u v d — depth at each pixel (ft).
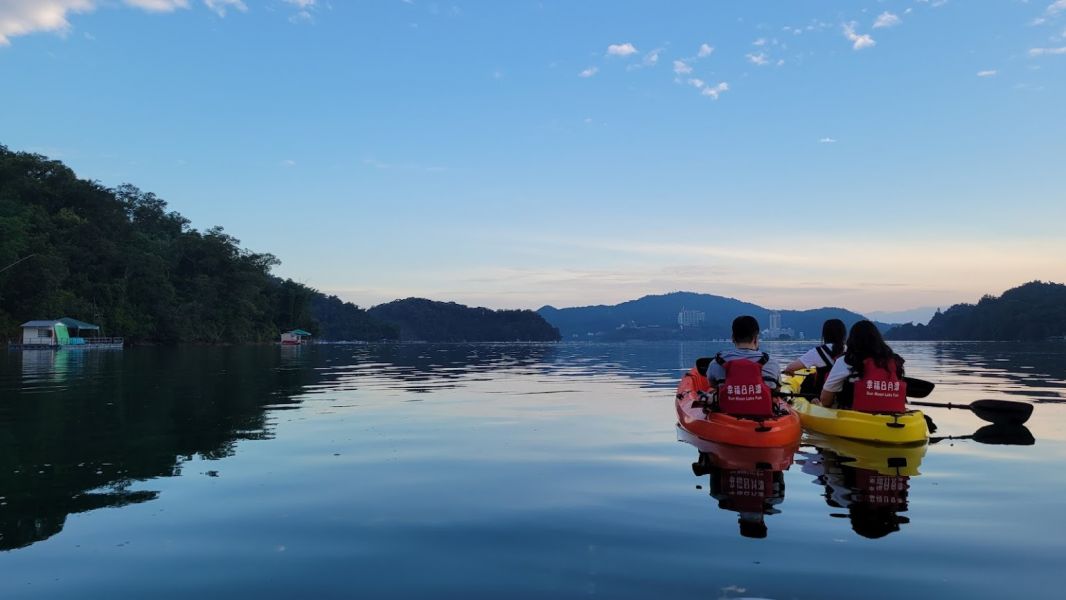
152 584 8.03
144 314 209.87
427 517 10.97
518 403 29.14
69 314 182.29
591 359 91.56
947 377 45.06
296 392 34.65
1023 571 8.34
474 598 7.60
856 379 19.26
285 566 8.68
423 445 17.95
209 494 12.48
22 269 161.27
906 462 15.40
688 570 8.44
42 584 8.01
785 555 8.97
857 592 7.69
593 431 20.54
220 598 7.59
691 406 21.61
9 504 11.67
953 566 8.52
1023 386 36.91
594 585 7.97
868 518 10.75
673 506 11.59
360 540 9.76
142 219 276.21
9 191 182.80
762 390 18.37
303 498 12.22
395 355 112.57
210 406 27.55
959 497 12.12
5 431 20.33
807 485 13.12
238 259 275.39
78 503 11.75
